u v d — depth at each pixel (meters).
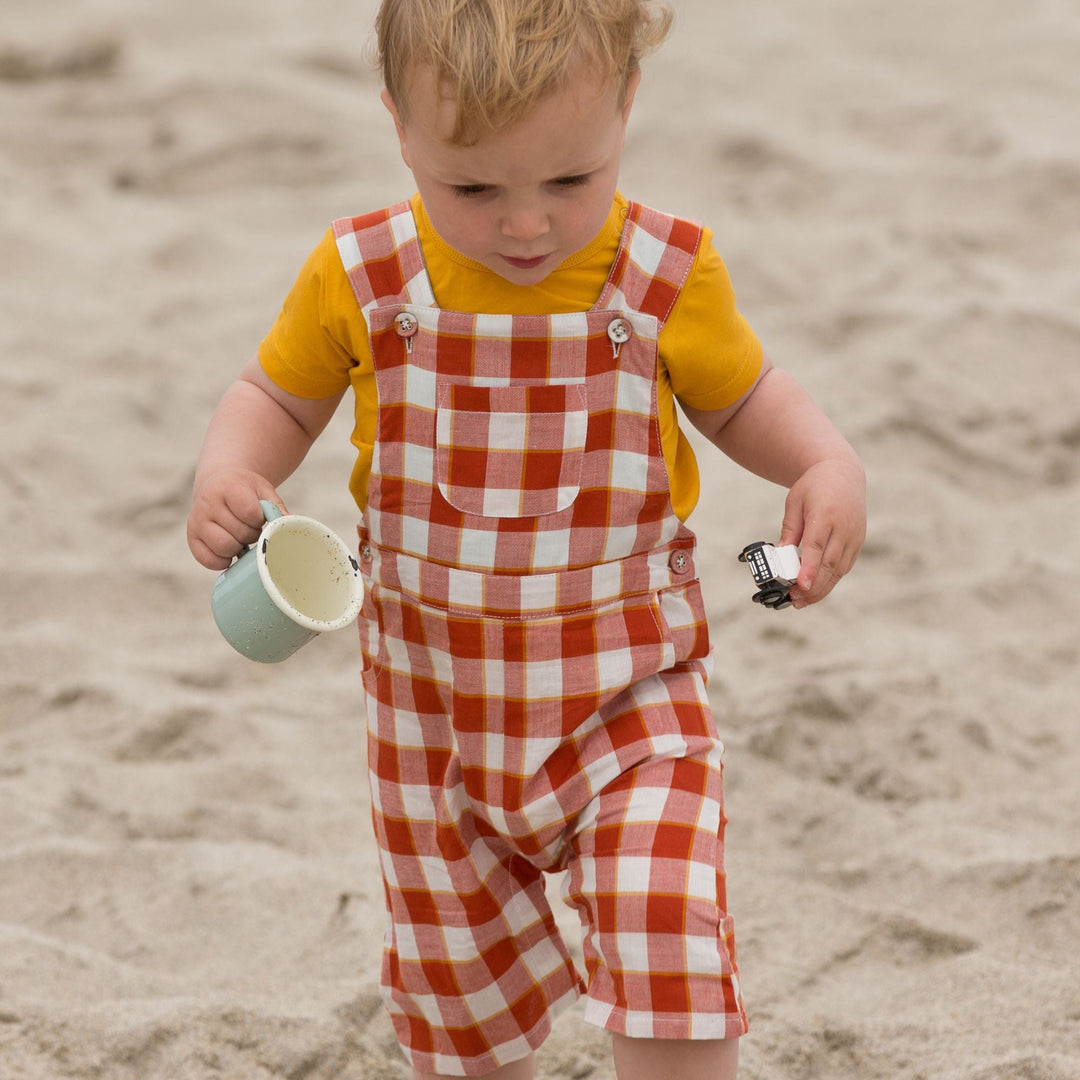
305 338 5.97
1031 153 20.83
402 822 6.05
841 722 10.45
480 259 5.45
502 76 4.92
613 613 5.76
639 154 21.94
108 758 10.34
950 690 10.70
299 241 19.75
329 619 5.71
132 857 9.01
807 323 16.62
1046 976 7.72
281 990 7.77
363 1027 7.51
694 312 5.77
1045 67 25.12
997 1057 7.05
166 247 19.27
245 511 5.82
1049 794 9.77
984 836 9.23
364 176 21.88
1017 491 14.14
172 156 22.20
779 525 13.36
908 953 8.14
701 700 5.92
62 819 9.53
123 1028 7.18
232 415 6.12
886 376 15.49
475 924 6.00
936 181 20.56
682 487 6.07
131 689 11.05
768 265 18.17
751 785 9.77
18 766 10.10
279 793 9.97
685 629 5.92
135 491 14.09
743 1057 7.18
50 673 11.41
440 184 5.29
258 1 28.19
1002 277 17.75
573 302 5.63
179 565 12.98
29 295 17.94
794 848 9.27
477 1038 6.11
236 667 11.66
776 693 10.65
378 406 5.75
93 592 12.57
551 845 5.80
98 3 27.17
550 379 5.63
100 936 8.41
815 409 6.14
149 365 16.36
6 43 25.03
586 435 5.66
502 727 5.74
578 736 5.72
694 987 5.36
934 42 26.69
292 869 8.88
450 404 5.65
